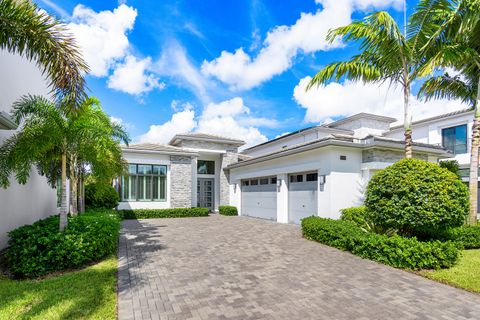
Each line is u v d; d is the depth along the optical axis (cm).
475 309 415
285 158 1424
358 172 1173
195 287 502
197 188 2155
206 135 2119
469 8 734
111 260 670
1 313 382
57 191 1294
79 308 402
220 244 883
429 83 1044
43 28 522
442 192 639
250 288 497
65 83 563
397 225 691
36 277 545
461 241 775
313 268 616
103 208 1454
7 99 740
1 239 691
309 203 1285
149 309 411
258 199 1730
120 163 1105
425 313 401
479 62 908
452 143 1770
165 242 916
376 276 560
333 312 404
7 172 612
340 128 2045
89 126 673
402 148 1164
